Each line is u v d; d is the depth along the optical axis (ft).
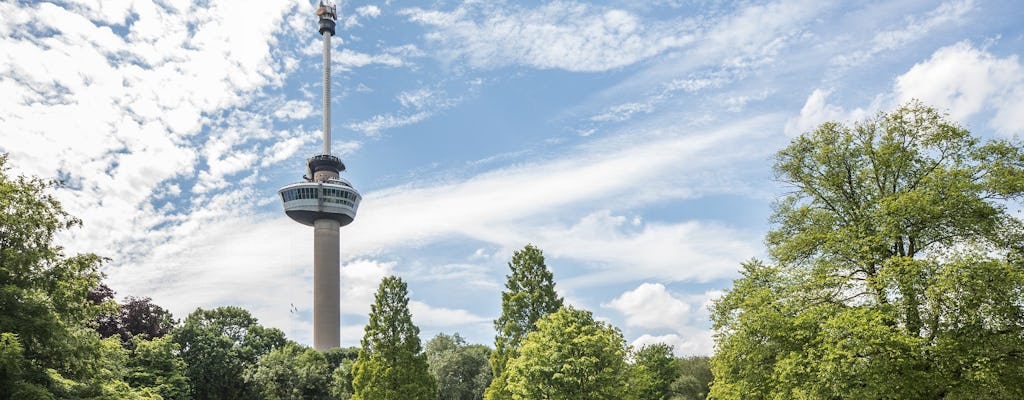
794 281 101.91
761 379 99.14
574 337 134.10
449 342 349.82
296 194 594.24
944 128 92.12
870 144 98.73
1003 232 86.02
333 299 590.14
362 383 189.26
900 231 86.99
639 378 150.71
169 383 216.54
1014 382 76.48
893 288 84.02
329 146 642.63
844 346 82.02
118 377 156.04
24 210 107.65
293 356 306.35
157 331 268.41
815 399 83.82
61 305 107.65
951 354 77.51
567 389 127.85
